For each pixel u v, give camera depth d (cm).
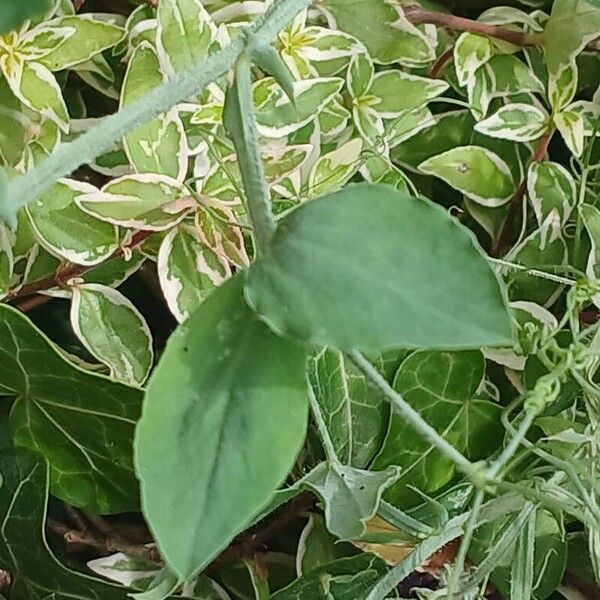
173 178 33
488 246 41
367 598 31
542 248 38
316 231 22
